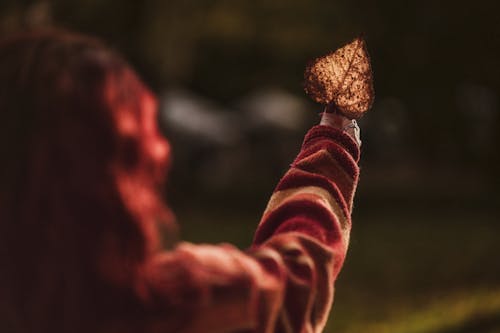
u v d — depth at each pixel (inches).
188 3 714.8
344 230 55.9
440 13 716.0
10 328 47.1
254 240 56.1
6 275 46.4
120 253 45.9
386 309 366.9
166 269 48.5
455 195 775.7
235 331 49.2
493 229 581.6
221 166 797.2
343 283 418.6
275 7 777.6
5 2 478.6
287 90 1123.3
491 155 788.0
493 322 322.0
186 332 48.0
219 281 49.2
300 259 52.5
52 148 45.9
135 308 46.6
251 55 1128.2
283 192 57.2
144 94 48.4
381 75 761.0
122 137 46.5
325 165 57.7
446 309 350.0
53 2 536.7
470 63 729.0
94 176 45.8
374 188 824.3
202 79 1151.0
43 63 47.1
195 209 680.4
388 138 1007.0
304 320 51.4
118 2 627.2
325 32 778.8
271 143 912.3
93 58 47.3
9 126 46.4
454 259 479.5
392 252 498.9
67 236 45.6
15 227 46.1
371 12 748.0
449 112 788.6
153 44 671.1
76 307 45.9
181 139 771.4
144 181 47.2
